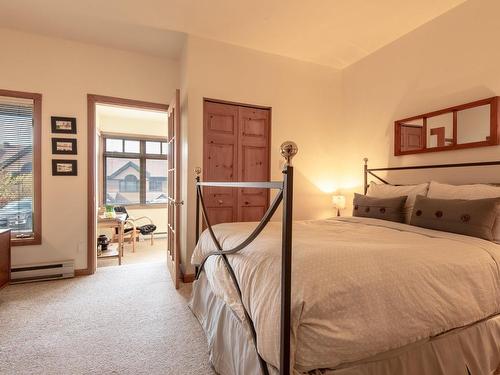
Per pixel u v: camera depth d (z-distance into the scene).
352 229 2.15
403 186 2.74
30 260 3.03
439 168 2.69
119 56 3.35
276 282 1.13
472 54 2.44
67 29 2.93
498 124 2.25
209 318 1.90
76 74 3.16
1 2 2.48
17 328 2.02
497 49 2.27
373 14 2.67
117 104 3.34
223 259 1.74
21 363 1.63
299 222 2.57
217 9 2.58
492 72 2.30
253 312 1.18
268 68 3.44
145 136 5.98
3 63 2.90
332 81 3.85
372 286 1.13
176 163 2.90
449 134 2.60
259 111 3.41
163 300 2.53
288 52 3.44
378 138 3.35
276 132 3.49
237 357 1.37
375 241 1.66
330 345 1.00
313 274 1.09
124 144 5.86
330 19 2.75
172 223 3.20
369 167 3.47
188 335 1.96
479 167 2.38
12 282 2.87
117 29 2.93
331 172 3.84
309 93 3.70
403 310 1.16
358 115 3.63
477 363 1.41
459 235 1.84
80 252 3.21
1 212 3.01
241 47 3.28
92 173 3.24
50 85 3.07
